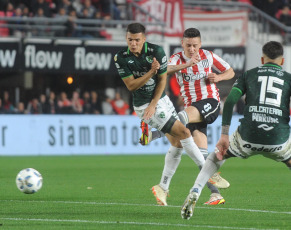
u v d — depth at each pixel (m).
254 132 15.07
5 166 36.25
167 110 18.62
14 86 53.91
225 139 15.04
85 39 49.94
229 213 17.41
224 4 56.12
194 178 29.58
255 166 38.03
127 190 24.02
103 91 56.34
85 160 41.78
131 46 17.50
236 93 15.26
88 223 15.51
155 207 18.78
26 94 54.28
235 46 53.78
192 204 15.12
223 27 54.09
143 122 19.44
